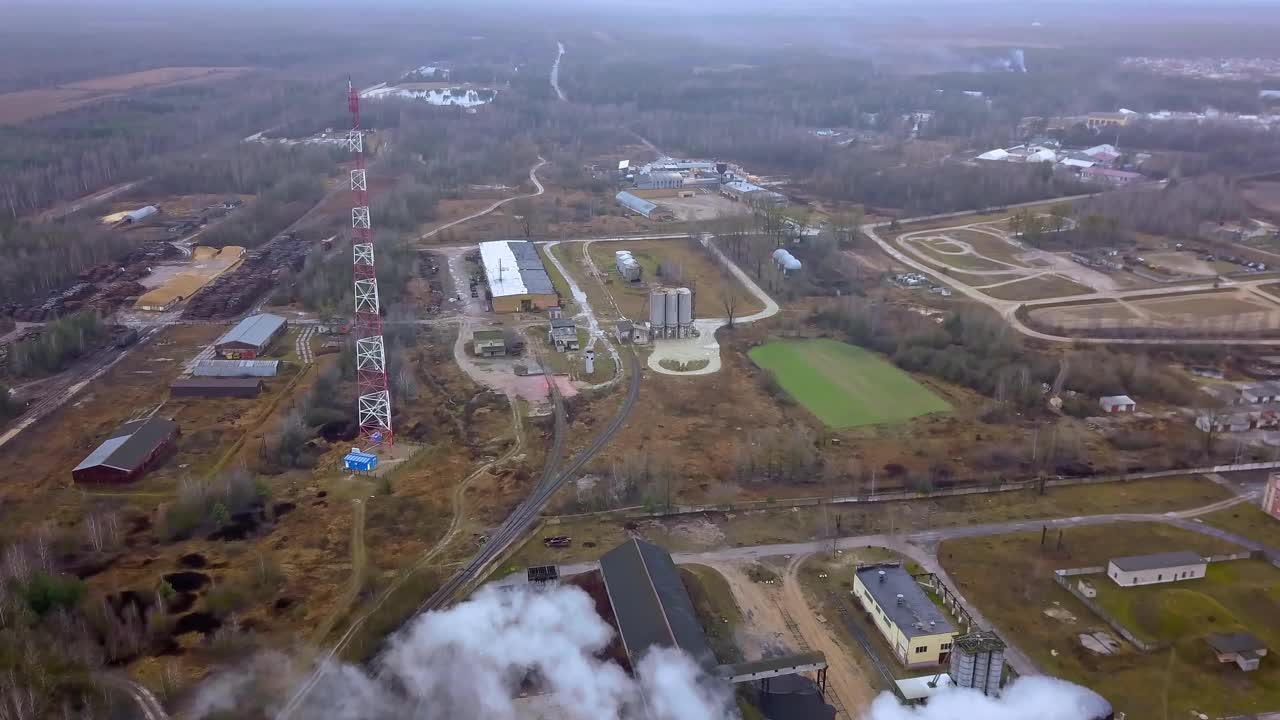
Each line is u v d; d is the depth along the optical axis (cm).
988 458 12581
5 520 10638
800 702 7950
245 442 12825
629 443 12988
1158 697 8112
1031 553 10369
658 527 10906
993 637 8038
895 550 10450
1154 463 12525
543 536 10694
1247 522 11038
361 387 14500
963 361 15562
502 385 14925
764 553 10381
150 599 9231
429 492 11581
